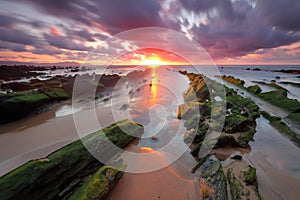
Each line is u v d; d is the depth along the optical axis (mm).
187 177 4129
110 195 3578
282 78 38656
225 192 3488
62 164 3949
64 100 12508
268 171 4426
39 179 3459
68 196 3570
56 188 3627
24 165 3596
